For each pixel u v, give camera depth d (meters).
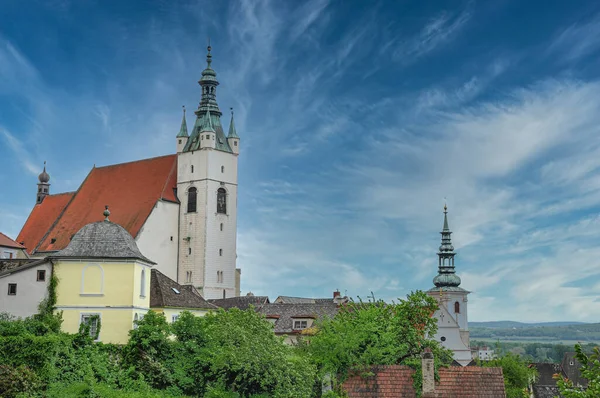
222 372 67.06
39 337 65.56
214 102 172.12
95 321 78.94
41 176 183.00
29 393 61.81
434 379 58.06
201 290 160.62
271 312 123.31
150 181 166.62
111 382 67.06
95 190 170.00
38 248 160.50
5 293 79.50
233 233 167.50
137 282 81.25
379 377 59.62
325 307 123.44
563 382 34.00
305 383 63.62
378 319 67.69
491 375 58.91
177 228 165.12
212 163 164.25
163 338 69.50
